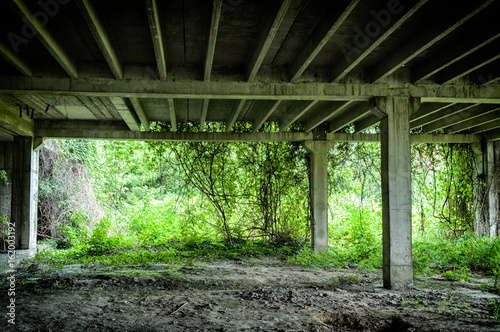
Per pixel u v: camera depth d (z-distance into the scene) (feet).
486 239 32.12
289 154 38.19
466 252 29.63
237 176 38.99
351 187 41.75
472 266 28.32
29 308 15.29
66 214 43.62
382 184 21.29
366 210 41.27
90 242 34.76
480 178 38.58
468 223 39.70
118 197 53.62
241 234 38.86
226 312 15.21
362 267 28.02
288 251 35.19
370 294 18.94
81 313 14.69
